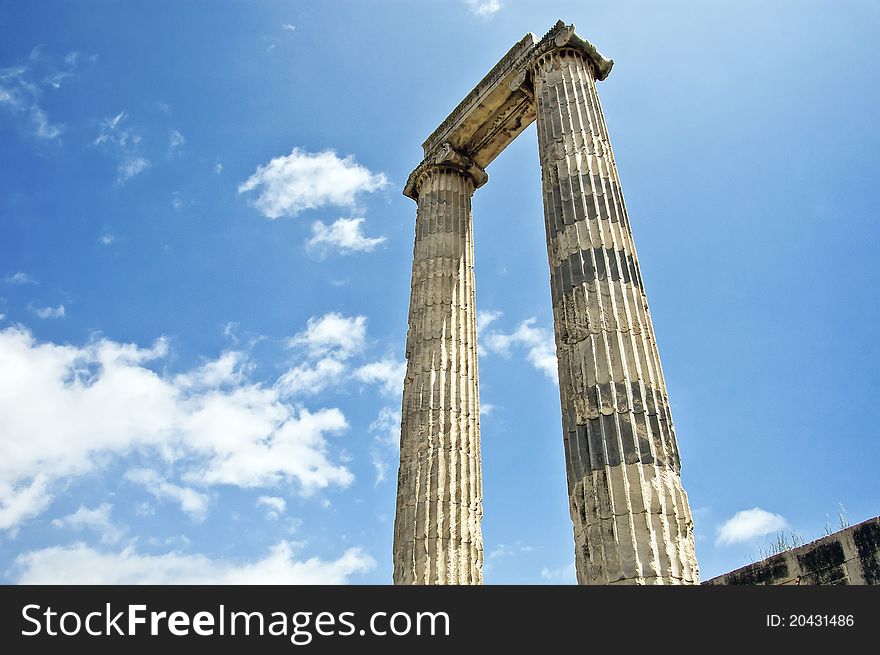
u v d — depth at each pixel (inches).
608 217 652.7
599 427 522.0
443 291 856.3
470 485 715.4
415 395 772.0
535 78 837.2
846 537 530.9
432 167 976.3
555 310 622.8
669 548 458.9
